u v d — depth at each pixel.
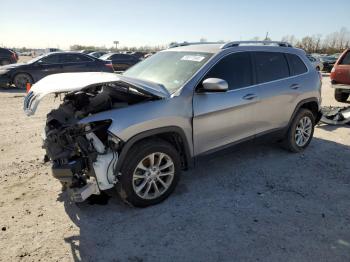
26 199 3.62
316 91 5.18
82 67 13.64
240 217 3.30
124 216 3.31
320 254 2.75
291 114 4.86
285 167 4.58
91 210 3.41
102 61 14.18
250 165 4.63
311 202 3.62
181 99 3.49
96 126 3.09
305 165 4.66
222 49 4.05
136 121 3.14
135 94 3.46
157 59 4.51
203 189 3.89
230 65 4.04
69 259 2.69
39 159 4.80
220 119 3.87
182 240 2.94
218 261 2.67
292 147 5.05
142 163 3.31
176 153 3.53
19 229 3.07
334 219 3.28
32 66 12.95
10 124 6.88
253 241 2.92
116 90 3.60
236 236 2.99
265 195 3.77
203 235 3.01
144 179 3.36
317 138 6.00
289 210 3.44
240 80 4.13
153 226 3.15
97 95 3.40
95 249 2.82
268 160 4.84
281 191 3.87
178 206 3.51
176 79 3.78
